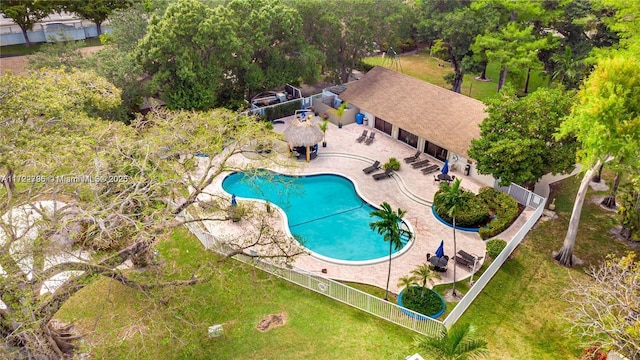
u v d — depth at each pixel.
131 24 55.59
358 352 28.42
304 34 61.88
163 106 55.75
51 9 77.25
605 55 49.75
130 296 31.95
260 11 54.41
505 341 29.39
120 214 25.44
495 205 40.81
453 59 63.19
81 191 28.23
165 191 30.12
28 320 22.59
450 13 60.25
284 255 31.45
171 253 36.69
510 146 37.72
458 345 22.50
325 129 51.03
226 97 56.12
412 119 50.97
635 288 25.09
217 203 34.53
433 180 45.94
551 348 28.91
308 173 47.44
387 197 43.81
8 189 25.33
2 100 26.50
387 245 38.09
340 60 66.19
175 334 26.58
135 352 28.06
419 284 33.38
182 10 48.59
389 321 30.62
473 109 48.34
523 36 55.78
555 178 47.00
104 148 29.31
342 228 40.19
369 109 54.94
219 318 30.64
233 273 33.91
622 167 34.22
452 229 39.44
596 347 26.77
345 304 32.03
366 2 61.50
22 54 75.56
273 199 44.12
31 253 22.97
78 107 31.77
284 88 65.00
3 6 73.62
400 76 56.41
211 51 51.91
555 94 40.09
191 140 33.12
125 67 47.28
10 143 25.27
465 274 34.69
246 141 35.22
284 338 29.38
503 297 32.81
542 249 37.44
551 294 33.06
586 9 59.75
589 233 39.34
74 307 31.23
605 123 29.83
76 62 49.62
